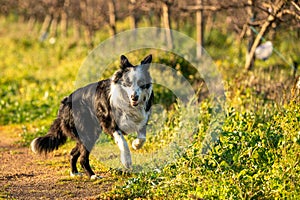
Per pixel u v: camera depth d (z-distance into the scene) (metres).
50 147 10.92
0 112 17.95
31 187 10.06
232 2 16.39
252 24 16.28
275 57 20.25
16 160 12.55
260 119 11.91
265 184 8.38
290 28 17.75
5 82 23.36
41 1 30.55
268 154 9.30
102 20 26.30
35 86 21.36
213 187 8.47
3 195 9.41
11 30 41.78
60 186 10.11
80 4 28.98
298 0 13.29
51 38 34.34
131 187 9.30
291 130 9.30
